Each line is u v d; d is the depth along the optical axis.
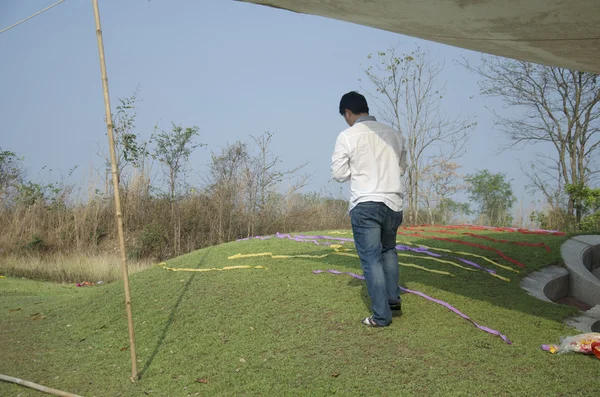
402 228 9.97
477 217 14.05
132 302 5.45
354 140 4.30
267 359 3.90
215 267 6.46
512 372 3.48
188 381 3.67
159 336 4.55
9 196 13.70
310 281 5.57
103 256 11.89
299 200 13.95
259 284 5.58
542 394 3.18
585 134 16.05
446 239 8.15
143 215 13.41
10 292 7.13
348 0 3.37
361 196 4.25
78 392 3.62
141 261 11.81
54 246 12.66
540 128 16.69
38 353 4.39
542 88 16.48
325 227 13.27
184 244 12.77
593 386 3.25
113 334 4.73
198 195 13.29
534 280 6.32
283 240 8.04
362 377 3.52
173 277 6.19
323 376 3.57
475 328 4.25
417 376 3.49
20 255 11.99
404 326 4.31
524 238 8.54
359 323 4.41
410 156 14.54
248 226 12.74
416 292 5.11
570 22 3.38
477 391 3.26
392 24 3.80
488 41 3.95
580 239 8.48
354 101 4.51
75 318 5.28
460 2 3.29
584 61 4.14
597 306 5.04
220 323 4.66
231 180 13.12
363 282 5.46
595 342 3.67
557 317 4.68
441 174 14.30
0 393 3.64
